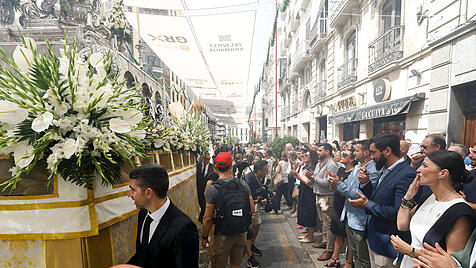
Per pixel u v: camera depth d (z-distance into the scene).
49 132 1.37
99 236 1.64
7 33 3.67
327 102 12.35
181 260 1.32
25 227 1.48
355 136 10.05
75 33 3.10
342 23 10.16
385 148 2.18
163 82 6.39
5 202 1.49
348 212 2.61
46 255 1.47
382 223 2.08
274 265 3.45
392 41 7.00
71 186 1.50
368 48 8.12
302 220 4.24
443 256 1.29
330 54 11.59
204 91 7.95
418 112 6.06
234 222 2.43
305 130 17.92
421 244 1.50
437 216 1.45
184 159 4.23
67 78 1.48
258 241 4.31
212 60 4.75
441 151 1.51
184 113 5.14
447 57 5.09
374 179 2.59
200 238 4.16
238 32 3.73
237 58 4.64
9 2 3.91
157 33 3.76
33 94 1.37
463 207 1.35
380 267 2.09
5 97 1.31
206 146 5.27
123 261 1.91
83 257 1.48
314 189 3.81
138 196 1.44
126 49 5.10
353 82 9.06
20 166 1.34
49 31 3.65
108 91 1.57
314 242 4.21
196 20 3.49
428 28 5.64
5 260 1.49
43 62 1.42
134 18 3.49
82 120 1.42
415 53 6.12
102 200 1.67
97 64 1.66
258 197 3.57
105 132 1.52
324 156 3.86
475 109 4.76
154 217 1.45
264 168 3.76
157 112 4.46
